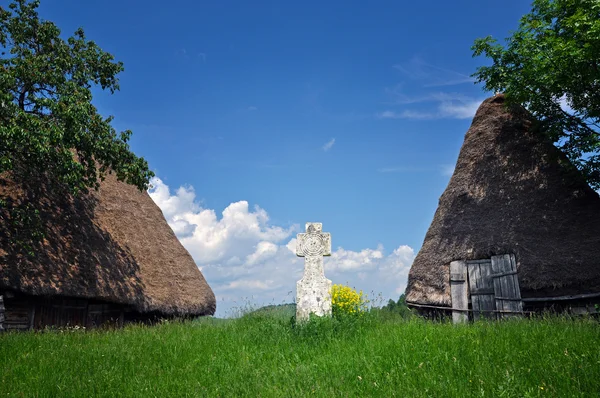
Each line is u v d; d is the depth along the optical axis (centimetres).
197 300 1995
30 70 1298
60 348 932
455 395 595
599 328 860
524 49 1480
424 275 1655
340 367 794
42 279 1334
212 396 674
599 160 1423
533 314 1355
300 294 1234
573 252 1345
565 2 1387
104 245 1689
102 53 1565
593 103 1417
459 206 1691
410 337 906
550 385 592
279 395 660
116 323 1689
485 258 1525
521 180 1589
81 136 1366
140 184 1594
